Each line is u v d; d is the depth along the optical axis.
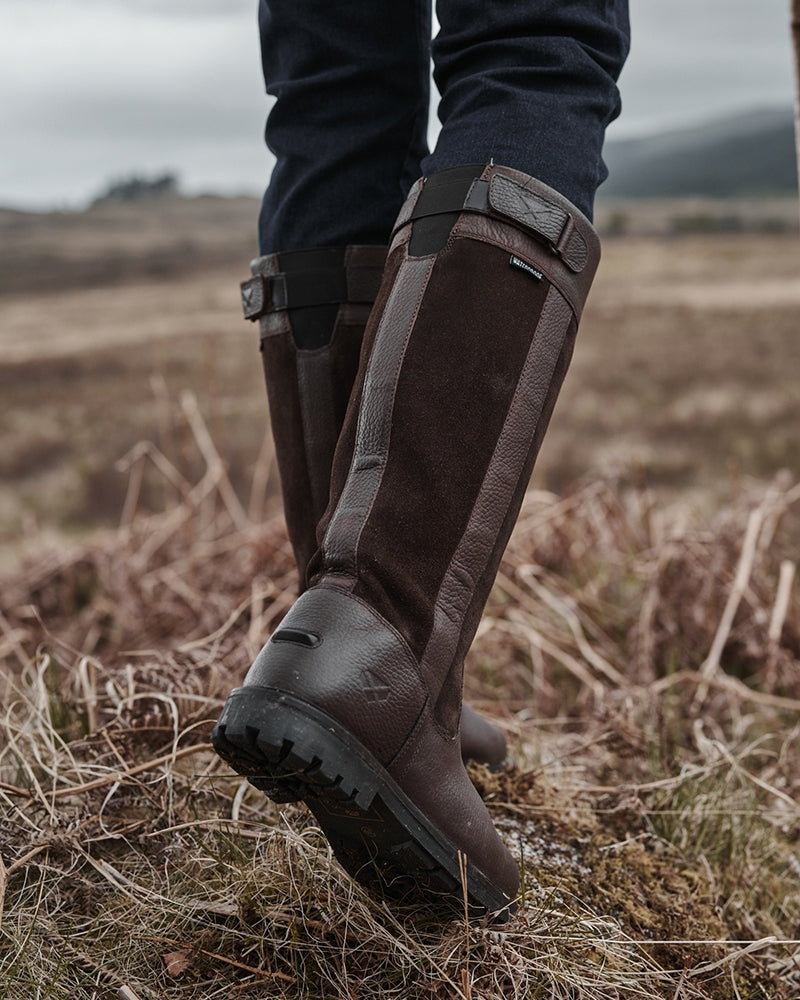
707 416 21.41
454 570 0.71
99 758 1.02
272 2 0.91
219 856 0.88
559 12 0.74
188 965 0.78
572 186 0.73
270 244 0.92
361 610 0.67
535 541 2.50
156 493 7.85
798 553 2.24
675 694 1.68
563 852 0.99
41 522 11.38
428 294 0.71
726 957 0.88
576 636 1.94
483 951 0.78
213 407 3.04
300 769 0.62
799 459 13.68
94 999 0.75
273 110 0.93
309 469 0.90
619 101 0.81
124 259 98.69
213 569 2.43
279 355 0.91
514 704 1.81
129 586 2.39
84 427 25.38
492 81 0.74
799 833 1.28
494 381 0.70
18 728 1.05
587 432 19.86
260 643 1.51
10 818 0.94
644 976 0.83
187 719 1.08
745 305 52.69
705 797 1.18
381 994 0.75
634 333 41.62
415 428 0.69
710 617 2.00
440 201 0.73
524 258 0.71
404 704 0.67
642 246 93.81
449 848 0.71
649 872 1.00
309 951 0.79
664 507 2.79
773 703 1.62
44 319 62.66
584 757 1.35
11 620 2.60
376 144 0.89
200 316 61.00
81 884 0.88
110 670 1.22
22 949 0.76
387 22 0.88
